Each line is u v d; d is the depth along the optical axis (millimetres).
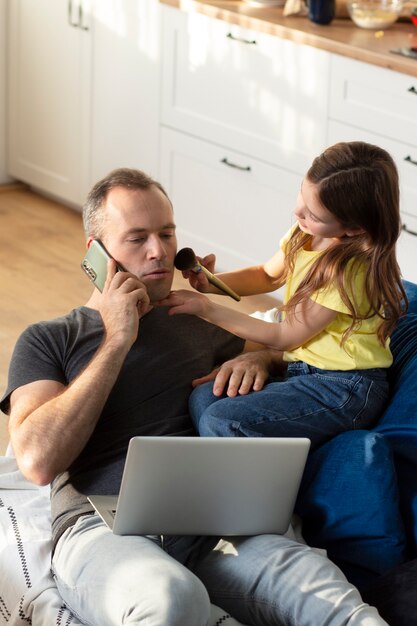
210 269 2766
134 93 5012
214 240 4848
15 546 2402
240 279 2814
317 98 4230
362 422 2467
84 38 5191
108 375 2344
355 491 2305
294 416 2410
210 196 4797
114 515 2215
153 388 2506
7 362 4047
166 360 2537
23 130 5762
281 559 2162
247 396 2436
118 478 2361
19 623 2316
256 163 4527
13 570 2363
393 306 2457
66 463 2307
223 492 2176
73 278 4859
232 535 2258
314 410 2428
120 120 5148
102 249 2510
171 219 2539
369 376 2494
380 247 2424
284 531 2271
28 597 2295
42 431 2291
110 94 5152
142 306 2486
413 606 2102
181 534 2219
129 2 4883
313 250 2578
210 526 2215
